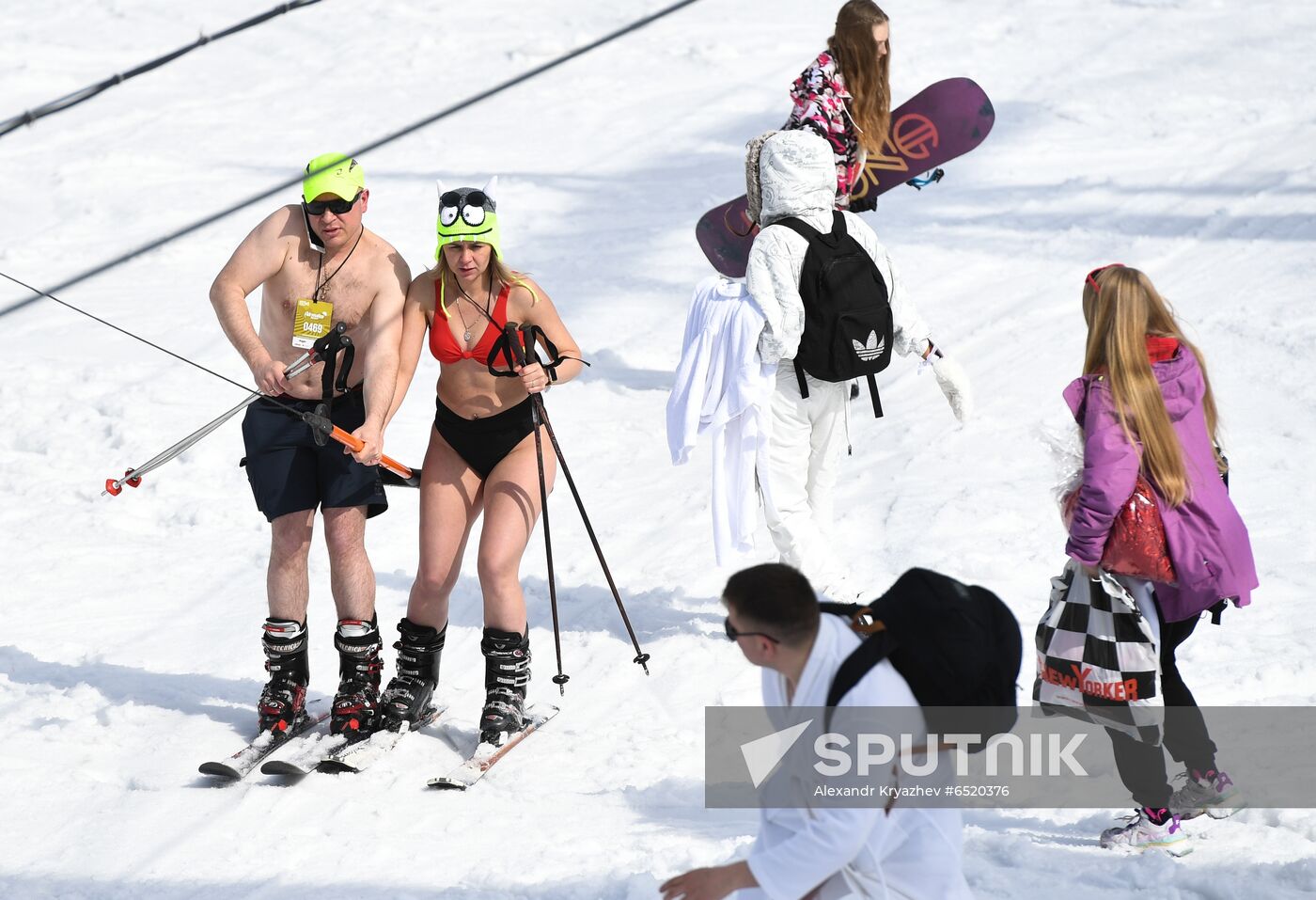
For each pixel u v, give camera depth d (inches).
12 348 1477.6
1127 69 2272.4
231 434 1248.2
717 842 604.7
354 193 707.4
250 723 781.9
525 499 744.3
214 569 1019.3
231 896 585.0
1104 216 1670.8
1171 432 564.7
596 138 2191.2
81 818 667.4
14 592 974.4
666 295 1578.5
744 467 820.6
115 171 2105.1
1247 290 1386.6
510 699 746.2
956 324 1416.1
